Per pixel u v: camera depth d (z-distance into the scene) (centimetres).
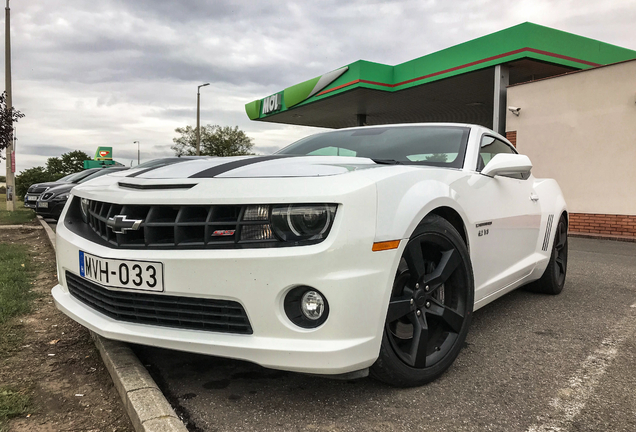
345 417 182
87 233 225
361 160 249
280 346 172
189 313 186
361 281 173
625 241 875
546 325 303
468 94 1573
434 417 183
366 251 175
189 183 193
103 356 231
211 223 179
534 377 221
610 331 291
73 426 174
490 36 1179
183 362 236
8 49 1625
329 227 172
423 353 204
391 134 309
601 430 174
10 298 338
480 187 256
